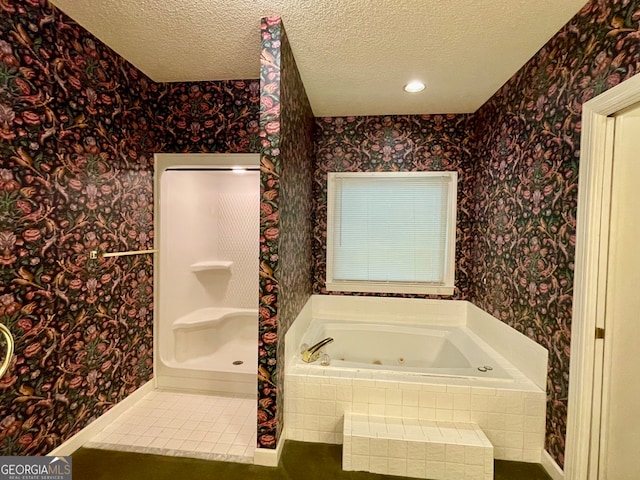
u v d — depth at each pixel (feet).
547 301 5.65
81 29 5.64
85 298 5.94
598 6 4.54
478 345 7.91
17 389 4.75
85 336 5.97
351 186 9.69
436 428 5.76
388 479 5.35
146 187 7.68
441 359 8.73
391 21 5.22
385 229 9.62
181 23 5.47
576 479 4.88
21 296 4.76
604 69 4.43
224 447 6.04
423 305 9.50
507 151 7.16
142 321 7.69
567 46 5.19
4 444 4.57
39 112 4.95
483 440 5.43
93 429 6.21
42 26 4.94
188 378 8.25
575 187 4.96
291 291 6.55
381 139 9.49
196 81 7.84
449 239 9.35
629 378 4.67
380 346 9.17
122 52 6.49
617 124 4.53
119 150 6.72
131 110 7.05
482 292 8.40
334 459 5.76
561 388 5.26
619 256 4.62
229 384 8.14
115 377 6.81
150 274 7.96
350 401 6.16
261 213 5.36
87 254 5.96
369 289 9.71
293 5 4.91
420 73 6.92
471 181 9.20
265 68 5.24
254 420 6.98
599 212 4.62
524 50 6.00
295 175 6.67
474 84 7.40
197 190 10.06
